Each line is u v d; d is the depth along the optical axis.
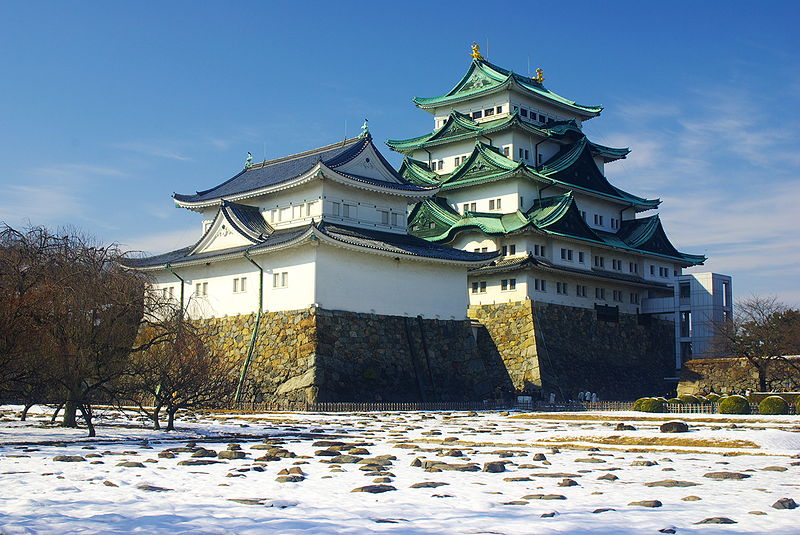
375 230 80.50
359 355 72.25
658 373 103.69
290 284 72.69
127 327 43.06
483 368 82.62
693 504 20.67
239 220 79.25
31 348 38.44
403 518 18.83
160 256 88.44
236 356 75.06
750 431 43.78
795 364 82.88
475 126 106.44
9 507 19.83
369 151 81.75
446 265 81.62
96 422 50.34
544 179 99.75
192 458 30.12
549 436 41.59
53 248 41.59
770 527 17.84
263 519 18.58
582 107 117.31
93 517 18.62
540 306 90.50
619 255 104.94
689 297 101.94
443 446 36.34
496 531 17.38
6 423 48.41
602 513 19.42
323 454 31.58
